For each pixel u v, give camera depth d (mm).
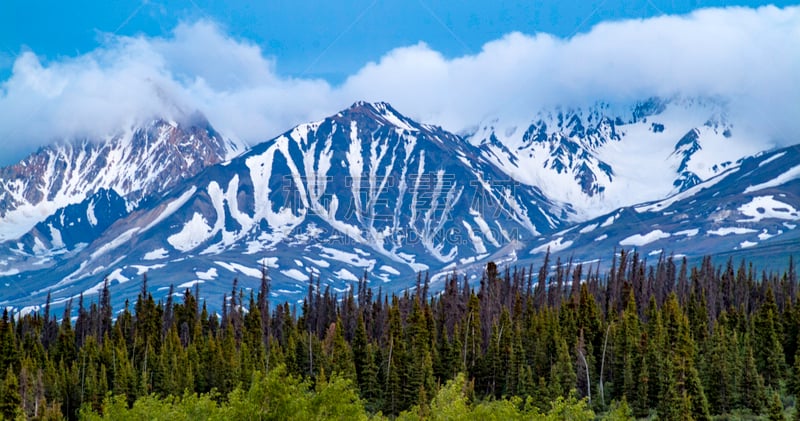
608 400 176000
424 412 134500
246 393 105375
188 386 183375
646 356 170875
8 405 162625
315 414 96625
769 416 138625
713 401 159000
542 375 183000
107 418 120625
